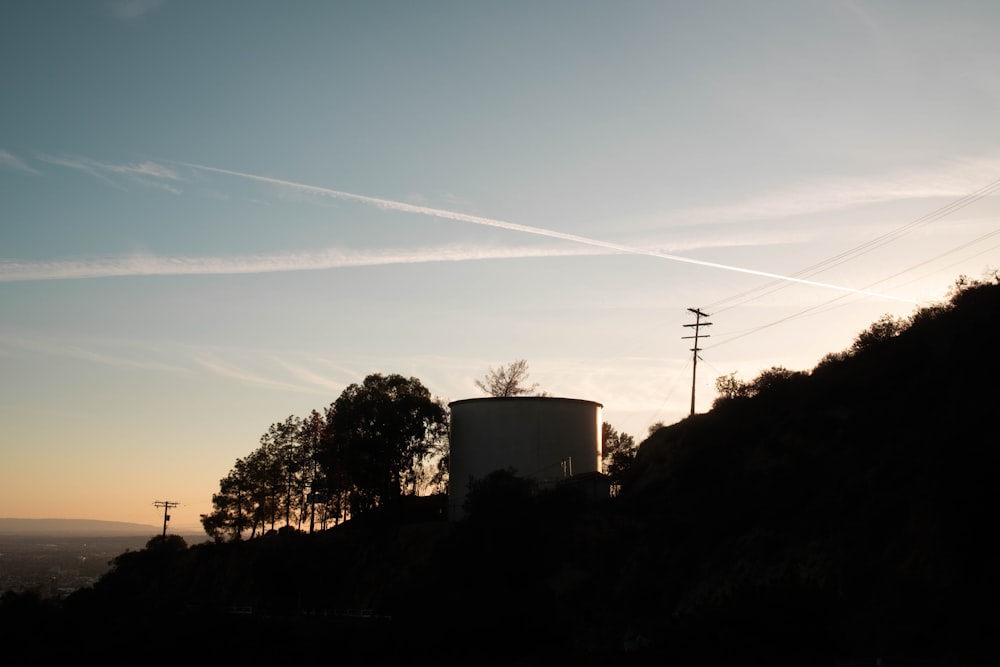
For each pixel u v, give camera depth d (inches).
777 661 1048.2
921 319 1863.9
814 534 1510.8
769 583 1363.2
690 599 1608.0
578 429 2859.3
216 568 3523.6
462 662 1702.8
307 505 3865.7
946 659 941.8
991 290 1638.8
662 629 1283.2
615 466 2704.2
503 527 2103.8
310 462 3698.3
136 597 3494.1
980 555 1112.2
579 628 1758.1
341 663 1919.3
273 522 3914.9
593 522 2102.6
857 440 1658.5
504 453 2778.1
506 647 1763.0
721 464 2057.1
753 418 2124.8
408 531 2760.8
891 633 1060.5
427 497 3366.1
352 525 3287.4
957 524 1145.4
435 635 1867.6
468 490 2743.6
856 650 1078.4
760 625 1131.9
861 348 2011.6
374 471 3137.3
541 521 2146.9
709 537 1729.8
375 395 3211.1
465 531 2177.7
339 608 2652.6
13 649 2832.2
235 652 2231.8
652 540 1835.6
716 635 1136.2
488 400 2837.1
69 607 3353.8
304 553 2910.9
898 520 1315.2
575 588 1887.3
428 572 2268.7
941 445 1237.1
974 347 1449.3
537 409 2819.9
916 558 1203.9
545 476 2751.0
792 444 1841.8
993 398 1284.4
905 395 1630.2
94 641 2645.2
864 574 1275.8
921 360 1723.7
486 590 1982.0
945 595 1083.9
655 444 2386.8
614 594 1790.1
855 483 1509.6
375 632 2034.9
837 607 1178.0
